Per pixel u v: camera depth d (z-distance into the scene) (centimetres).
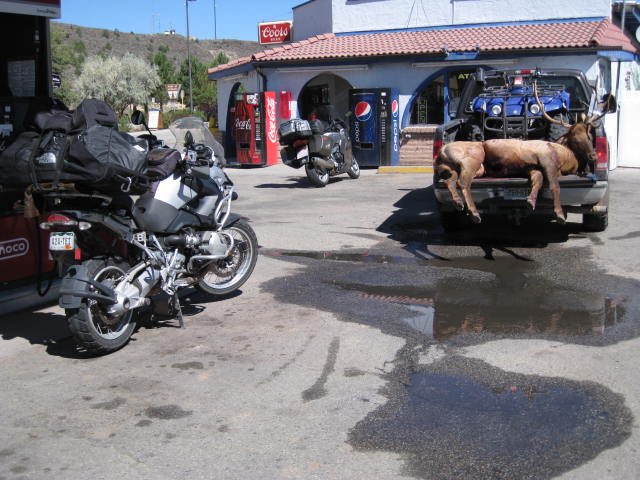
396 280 692
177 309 572
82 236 499
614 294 623
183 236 568
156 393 449
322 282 694
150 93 5244
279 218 1051
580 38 1670
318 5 2245
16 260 623
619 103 1602
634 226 900
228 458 367
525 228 910
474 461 356
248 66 2014
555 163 732
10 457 374
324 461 361
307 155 1370
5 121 676
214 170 613
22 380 475
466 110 927
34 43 707
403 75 1859
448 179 752
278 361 495
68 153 475
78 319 490
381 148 1720
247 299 645
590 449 364
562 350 499
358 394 438
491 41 1770
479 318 573
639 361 476
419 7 2027
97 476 353
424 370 471
